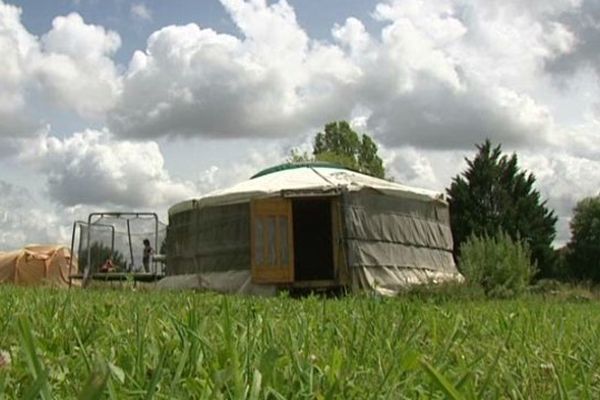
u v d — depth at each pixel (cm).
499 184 4222
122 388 153
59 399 156
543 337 343
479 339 336
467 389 163
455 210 4247
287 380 169
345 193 1878
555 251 4291
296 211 2464
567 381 188
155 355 197
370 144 5928
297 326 312
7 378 161
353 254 1850
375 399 162
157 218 2242
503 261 1739
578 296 1625
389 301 510
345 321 373
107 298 614
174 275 2131
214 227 1980
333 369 179
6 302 475
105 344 252
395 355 230
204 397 144
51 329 284
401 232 1975
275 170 2250
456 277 1742
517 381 196
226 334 208
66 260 2645
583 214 4753
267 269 1875
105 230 2189
